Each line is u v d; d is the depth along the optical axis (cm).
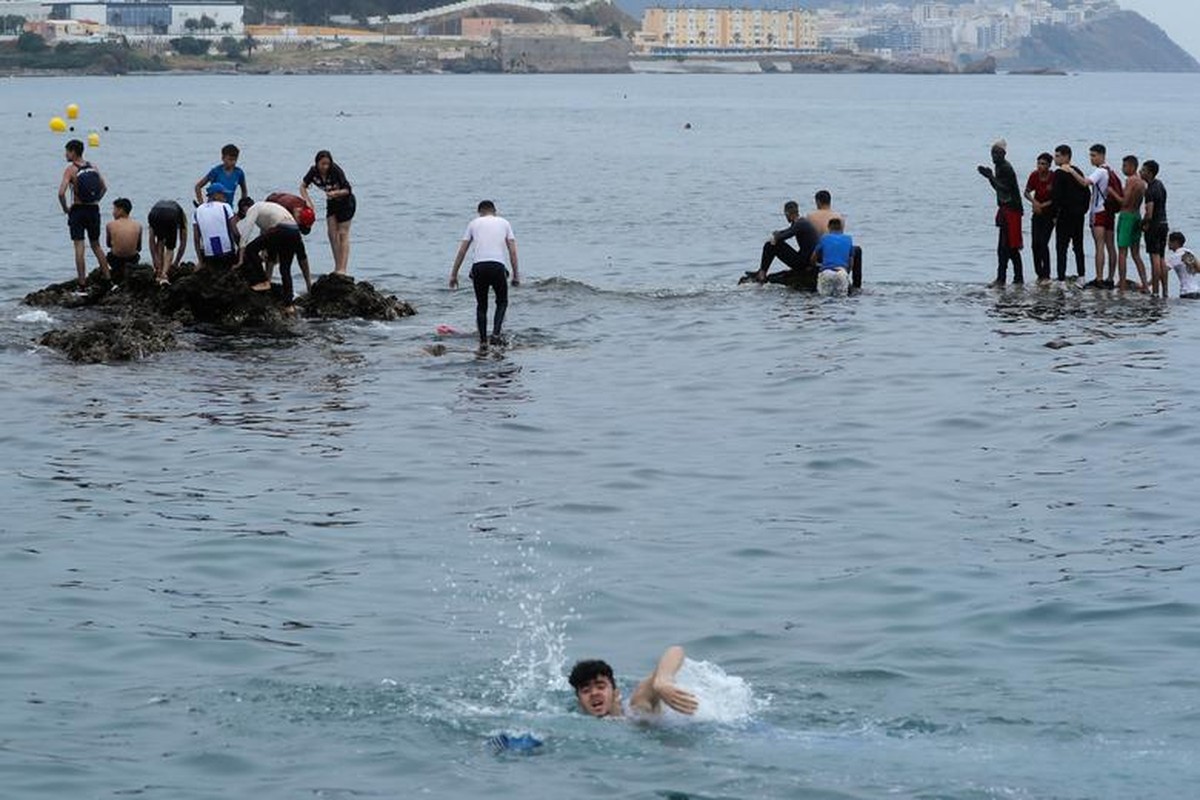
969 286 3784
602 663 1256
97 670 1364
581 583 1616
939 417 2377
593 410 2461
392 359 2877
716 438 2270
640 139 11994
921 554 1703
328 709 1268
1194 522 1812
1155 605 1517
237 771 1154
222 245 3216
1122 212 3597
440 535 1791
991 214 6038
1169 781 1101
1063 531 1788
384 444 2223
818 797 1080
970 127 14575
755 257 4656
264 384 2642
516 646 1431
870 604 1541
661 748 1173
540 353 2948
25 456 2139
